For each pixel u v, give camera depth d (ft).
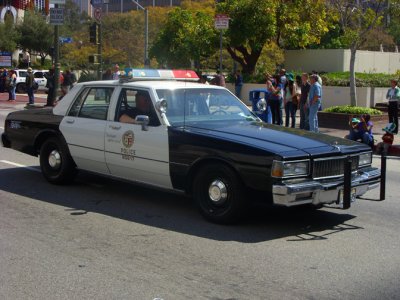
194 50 105.70
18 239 20.44
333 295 15.64
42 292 15.61
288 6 99.45
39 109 31.24
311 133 24.44
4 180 30.68
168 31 114.52
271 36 98.68
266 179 20.72
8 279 16.56
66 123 28.09
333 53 104.53
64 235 21.03
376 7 70.18
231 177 21.71
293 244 20.36
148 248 19.61
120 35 177.78
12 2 211.41
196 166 22.88
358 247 20.18
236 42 99.71
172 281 16.51
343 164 22.40
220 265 17.95
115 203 26.11
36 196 27.20
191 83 26.78
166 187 24.44
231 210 22.06
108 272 17.19
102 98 26.89
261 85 96.53
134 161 24.93
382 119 64.90
